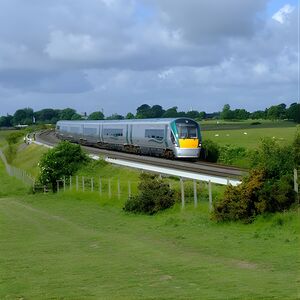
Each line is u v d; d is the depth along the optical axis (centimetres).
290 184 3628
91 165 8000
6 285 2258
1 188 9150
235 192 3756
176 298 1828
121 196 5766
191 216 4134
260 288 1925
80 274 2436
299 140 3822
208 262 2584
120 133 9538
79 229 4331
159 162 7125
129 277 2294
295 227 3303
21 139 19600
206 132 14650
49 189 8106
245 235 3331
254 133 13125
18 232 4397
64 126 14388
